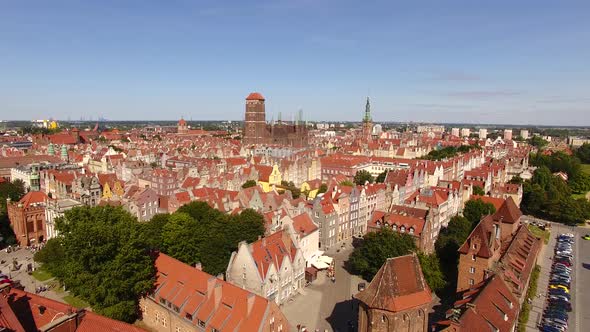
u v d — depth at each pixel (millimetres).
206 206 118438
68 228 79312
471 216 136375
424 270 94312
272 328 66438
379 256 100062
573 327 88688
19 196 169125
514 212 124500
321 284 104625
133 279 76000
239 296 69188
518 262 99125
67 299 94000
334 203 135250
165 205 144375
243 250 87562
